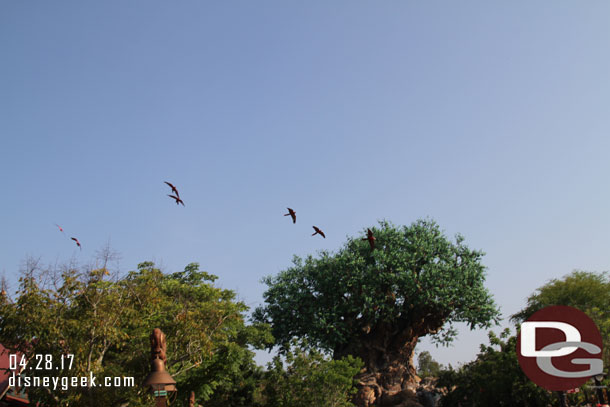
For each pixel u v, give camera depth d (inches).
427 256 2464.3
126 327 1087.0
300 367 1619.1
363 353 2556.6
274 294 2576.3
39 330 912.3
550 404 1342.3
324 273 2504.9
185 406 1310.3
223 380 1598.2
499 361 1636.3
